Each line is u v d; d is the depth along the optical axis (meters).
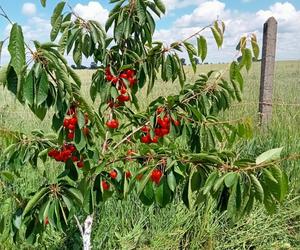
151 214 3.67
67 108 1.73
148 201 1.86
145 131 2.29
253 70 7.96
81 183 1.94
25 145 2.21
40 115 1.71
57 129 1.84
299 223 3.88
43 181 3.98
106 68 2.19
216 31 2.14
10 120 5.73
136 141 2.42
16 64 1.40
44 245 3.37
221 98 2.31
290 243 3.67
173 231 3.59
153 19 2.17
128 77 2.21
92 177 1.93
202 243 3.60
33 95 1.52
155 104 2.32
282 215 3.78
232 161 1.74
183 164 1.73
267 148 4.53
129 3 2.16
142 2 2.07
